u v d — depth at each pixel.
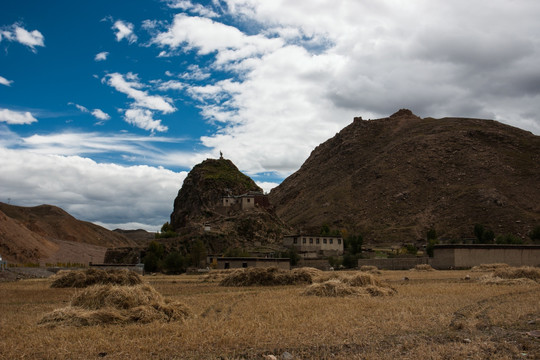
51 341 17.41
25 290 41.78
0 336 18.66
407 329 19.05
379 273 62.88
